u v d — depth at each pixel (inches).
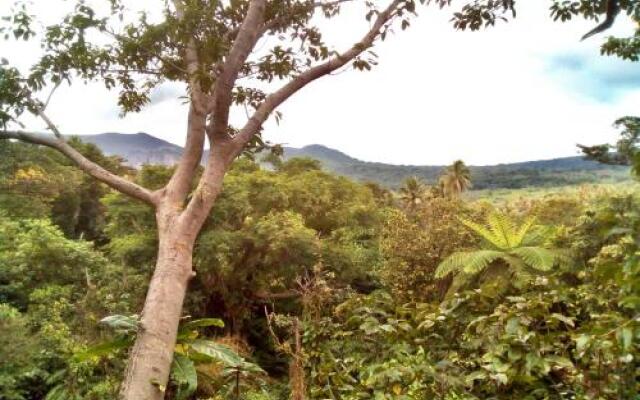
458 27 186.1
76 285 490.6
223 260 561.0
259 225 593.6
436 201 550.3
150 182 610.9
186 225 179.9
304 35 237.8
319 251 604.4
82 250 541.3
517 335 91.1
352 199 846.5
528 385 95.3
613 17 88.0
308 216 753.0
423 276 517.7
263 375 305.0
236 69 187.3
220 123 195.2
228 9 216.8
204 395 238.7
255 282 637.3
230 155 195.8
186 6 183.3
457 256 392.8
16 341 336.2
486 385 99.4
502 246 382.6
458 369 102.7
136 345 156.9
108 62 215.9
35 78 206.5
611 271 68.5
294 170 989.8
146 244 566.3
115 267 541.6
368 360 129.6
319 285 165.5
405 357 112.1
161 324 159.6
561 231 393.4
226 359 165.6
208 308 644.7
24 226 609.9
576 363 90.3
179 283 170.2
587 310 103.0
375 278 655.1
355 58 208.2
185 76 210.4
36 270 502.9
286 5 227.3
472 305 117.2
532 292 116.1
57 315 383.6
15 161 422.9
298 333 142.3
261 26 225.8
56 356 347.6
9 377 318.7
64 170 929.5
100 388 291.6
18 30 201.3
